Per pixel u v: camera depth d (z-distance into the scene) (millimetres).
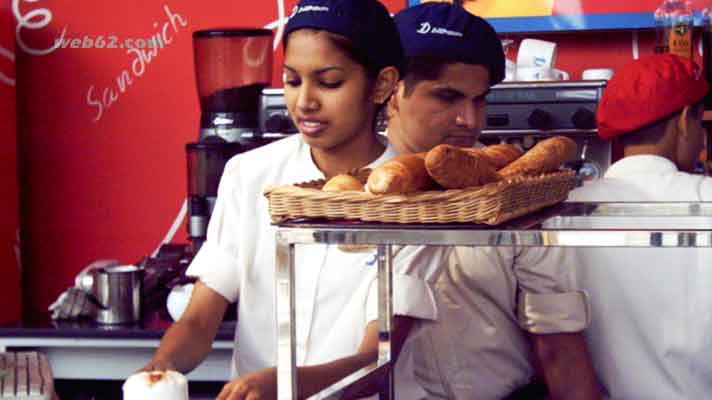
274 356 1994
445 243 1308
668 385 1995
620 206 1608
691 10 3359
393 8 3666
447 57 1957
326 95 1735
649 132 2109
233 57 3381
